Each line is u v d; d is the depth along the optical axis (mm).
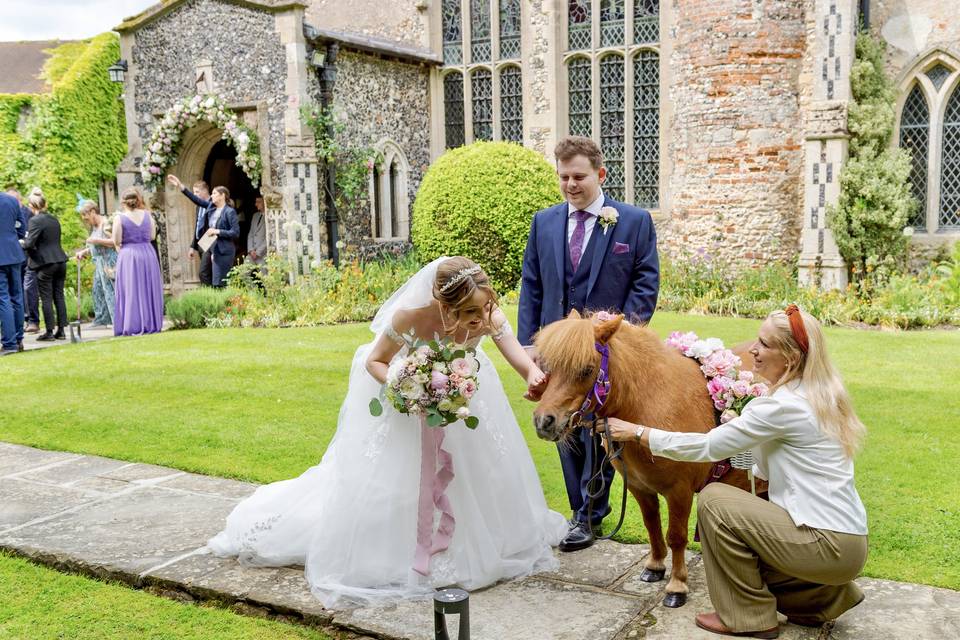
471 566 3596
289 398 7090
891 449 5316
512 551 3768
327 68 13148
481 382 3803
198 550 4047
